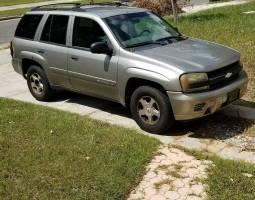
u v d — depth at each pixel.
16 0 33.59
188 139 6.44
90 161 5.73
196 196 4.93
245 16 16.19
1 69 11.62
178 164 5.65
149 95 6.55
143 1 18.64
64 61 7.79
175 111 6.25
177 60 6.39
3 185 5.28
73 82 7.80
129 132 6.64
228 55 6.73
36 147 6.23
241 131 6.59
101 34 7.18
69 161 5.75
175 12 15.93
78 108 8.13
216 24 14.89
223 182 5.11
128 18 7.45
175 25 15.30
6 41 16.83
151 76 6.36
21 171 5.56
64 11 7.98
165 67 6.28
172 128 6.83
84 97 8.76
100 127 6.92
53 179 5.33
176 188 5.11
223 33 13.23
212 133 6.59
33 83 8.76
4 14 25.55
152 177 5.36
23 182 5.31
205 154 5.90
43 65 8.29
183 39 7.50
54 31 8.06
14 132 6.84
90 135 6.54
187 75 6.10
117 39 6.97
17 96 9.17
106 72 7.06
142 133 6.68
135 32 7.23
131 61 6.66
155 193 5.03
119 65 6.82
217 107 6.38
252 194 4.86
